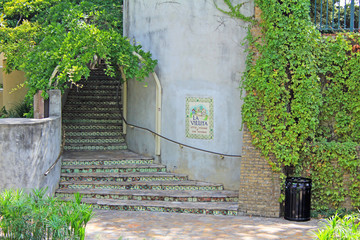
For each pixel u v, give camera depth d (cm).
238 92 1162
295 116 1062
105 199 1141
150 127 1334
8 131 988
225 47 1170
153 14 1302
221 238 903
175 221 1019
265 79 1062
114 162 1301
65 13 1379
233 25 1154
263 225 999
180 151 1250
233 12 1145
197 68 1212
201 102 1209
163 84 1279
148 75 1258
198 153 1220
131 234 920
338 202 1074
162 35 1277
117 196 1148
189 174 1238
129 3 1417
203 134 1209
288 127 1070
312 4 1457
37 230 723
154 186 1193
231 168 1179
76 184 1192
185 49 1230
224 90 1177
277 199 1070
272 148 1069
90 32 1188
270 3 1049
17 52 1360
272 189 1073
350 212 1053
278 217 1069
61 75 1168
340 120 1109
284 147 1060
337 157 1064
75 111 1555
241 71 1152
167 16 1262
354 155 1055
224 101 1178
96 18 1445
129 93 1451
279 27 1057
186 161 1241
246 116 1078
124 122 1473
